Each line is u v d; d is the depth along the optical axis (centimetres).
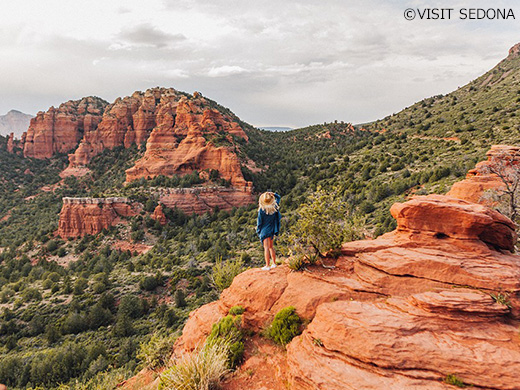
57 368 3002
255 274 836
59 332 4028
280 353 621
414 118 14075
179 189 10975
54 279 6331
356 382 441
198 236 8362
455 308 518
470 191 2380
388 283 644
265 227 842
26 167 18400
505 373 412
